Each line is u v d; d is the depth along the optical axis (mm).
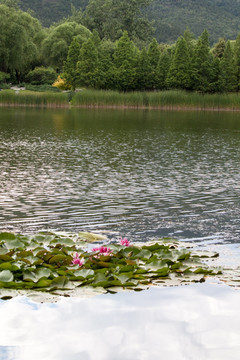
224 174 15578
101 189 13117
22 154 19219
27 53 80750
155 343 4723
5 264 6379
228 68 68000
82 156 19000
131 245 7762
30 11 156750
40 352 4539
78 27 94312
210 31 181625
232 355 4488
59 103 57344
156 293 5949
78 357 4453
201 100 56000
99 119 38719
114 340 4742
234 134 28422
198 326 5082
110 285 6156
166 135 27391
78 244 8008
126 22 117500
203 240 8781
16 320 5172
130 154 19750
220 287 6184
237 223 10031
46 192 12641
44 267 6613
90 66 70125
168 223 9977
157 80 69562
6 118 38281
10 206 11172
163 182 14195
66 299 5727
